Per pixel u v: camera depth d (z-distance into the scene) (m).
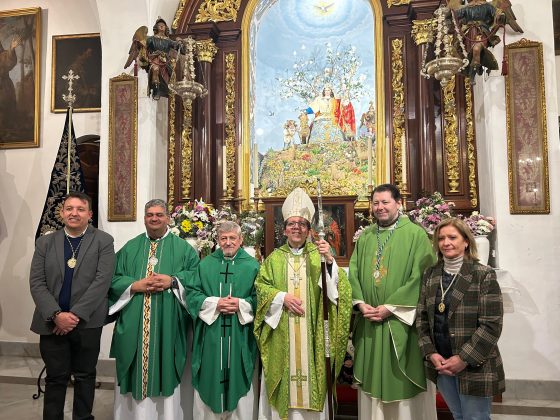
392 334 3.20
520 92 5.12
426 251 3.35
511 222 5.02
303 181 6.32
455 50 5.04
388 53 6.41
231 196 6.56
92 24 7.34
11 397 5.08
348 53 6.82
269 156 6.63
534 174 5.02
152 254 3.81
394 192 3.48
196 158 6.60
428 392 3.40
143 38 5.82
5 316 7.09
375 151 6.32
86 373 3.61
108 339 5.82
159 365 3.58
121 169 6.07
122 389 3.58
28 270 7.12
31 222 7.18
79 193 3.75
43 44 7.44
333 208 5.55
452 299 2.88
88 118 7.20
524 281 4.94
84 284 3.56
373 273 3.41
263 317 3.36
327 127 6.61
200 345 3.52
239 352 3.43
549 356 4.84
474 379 2.78
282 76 6.98
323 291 3.27
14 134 7.33
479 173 5.78
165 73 5.91
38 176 7.24
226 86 6.77
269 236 5.61
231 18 6.85
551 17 5.18
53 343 3.52
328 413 3.39
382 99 6.34
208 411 3.43
